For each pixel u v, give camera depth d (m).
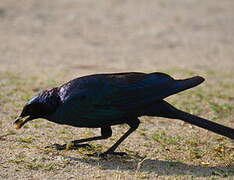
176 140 11.16
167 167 9.53
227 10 28.55
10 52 20.80
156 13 27.72
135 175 9.05
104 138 10.11
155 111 9.60
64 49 21.70
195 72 18.23
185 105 14.04
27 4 28.22
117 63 19.66
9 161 9.48
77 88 9.51
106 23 25.95
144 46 22.70
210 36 24.41
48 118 9.73
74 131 11.59
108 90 9.48
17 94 14.44
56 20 26.12
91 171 9.21
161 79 9.58
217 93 15.48
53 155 9.91
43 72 17.61
